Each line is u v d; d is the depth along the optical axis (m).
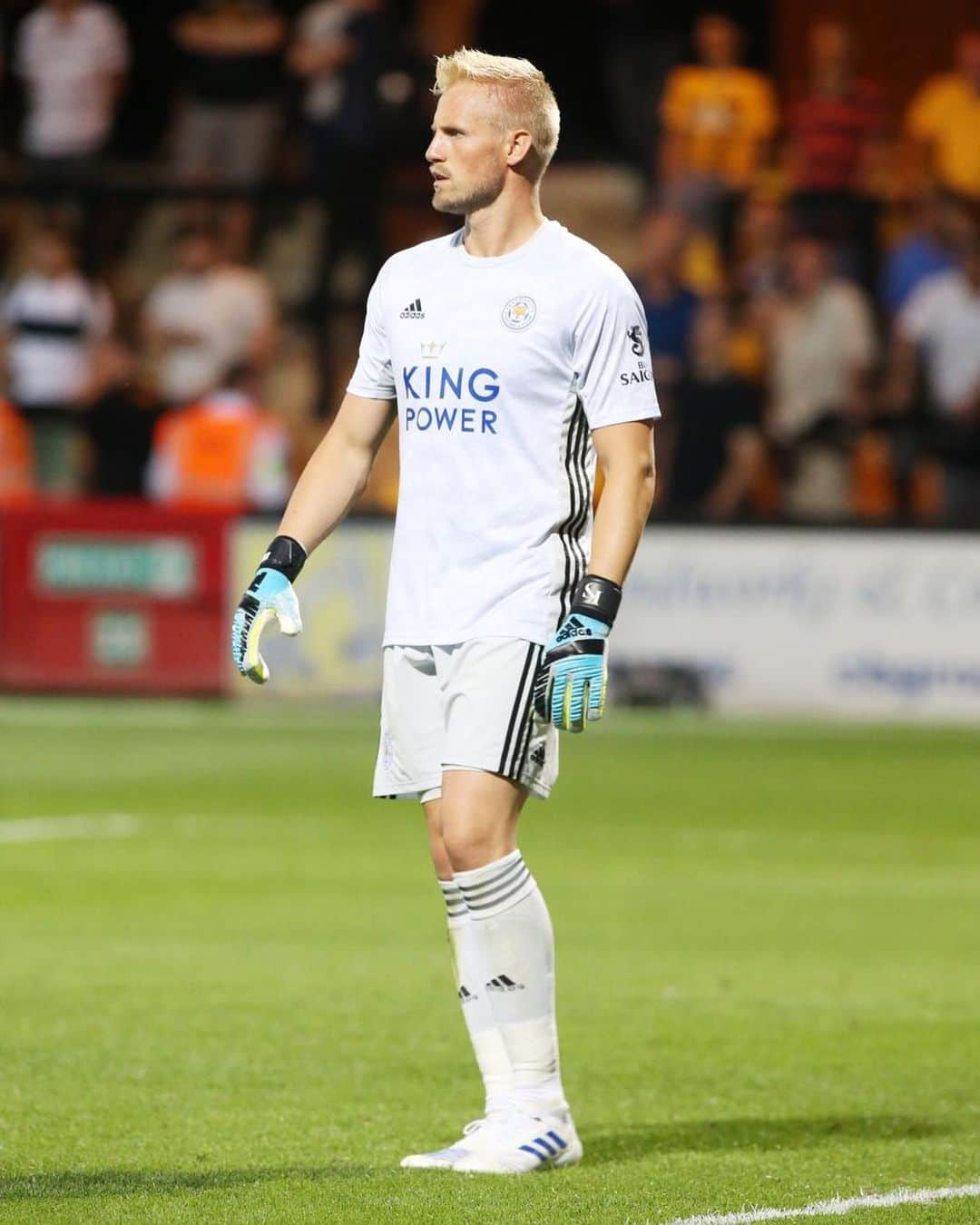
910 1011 24.14
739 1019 23.56
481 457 16.52
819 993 25.22
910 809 43.59
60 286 72.56
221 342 72.56
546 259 16.55
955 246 71.75
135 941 28.27
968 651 59.66
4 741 53.28
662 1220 14.55
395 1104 19.11
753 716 60.50
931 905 32.31
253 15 77.25
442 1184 15.72
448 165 16.56
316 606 61.06
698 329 69.50
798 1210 14.95
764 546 60.44
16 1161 16.62
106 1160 16.69
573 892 33.25
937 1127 18.36
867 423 70.81
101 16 77.81
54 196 76.06
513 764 16.39
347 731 56.09
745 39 81.25
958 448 70.88
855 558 60.16
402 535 16.88
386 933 29.12
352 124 74.69
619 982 25.83
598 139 82.25
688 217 74.06
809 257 70.94
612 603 16.23
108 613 62.44
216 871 34.75
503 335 16.45
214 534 61.94
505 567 16.48
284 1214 14.63
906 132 79.44
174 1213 14.64
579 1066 21.11
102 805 42.88
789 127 76.38
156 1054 21.20
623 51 80.94
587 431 16.83
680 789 46.50
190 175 77.06
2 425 69.88
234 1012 23.53
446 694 16.61
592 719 16.19
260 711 60.22
